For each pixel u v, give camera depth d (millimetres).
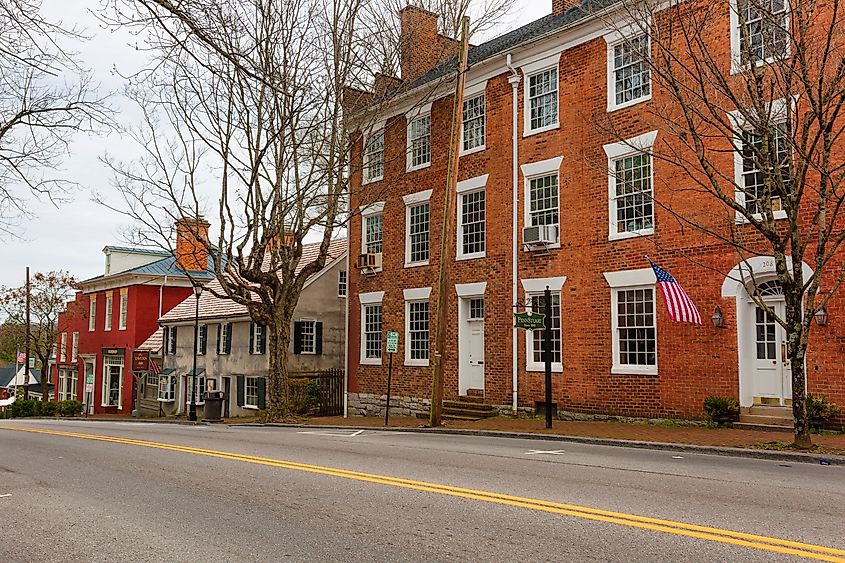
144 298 43469
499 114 22203
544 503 7426
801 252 12664
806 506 7316
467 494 7949
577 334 19469
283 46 19719
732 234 13891
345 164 22766
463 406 21953
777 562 5316
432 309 24016
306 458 11328
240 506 7621
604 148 19172
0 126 10805
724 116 16547
